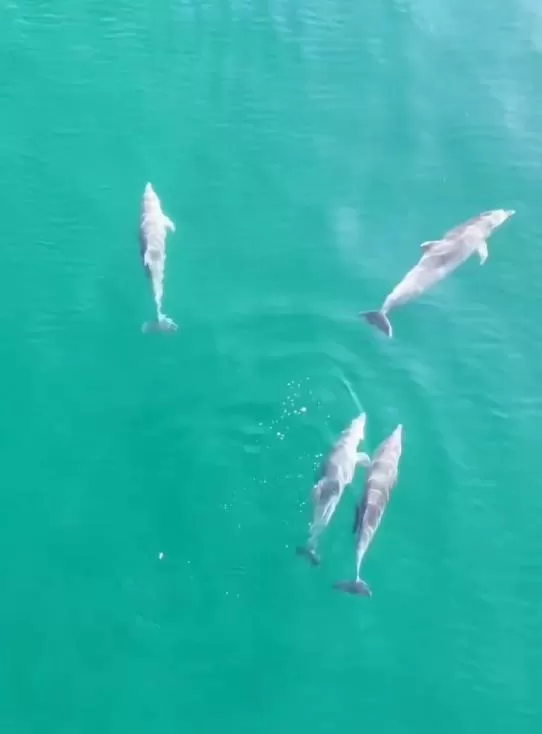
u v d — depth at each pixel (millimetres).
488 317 20297
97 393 19516
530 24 24672
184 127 22766
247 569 17906
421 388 19609
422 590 17703
